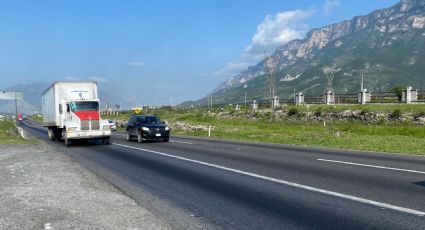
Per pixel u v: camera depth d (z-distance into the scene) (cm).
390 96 5022
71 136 2478
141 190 1019
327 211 755
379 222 675
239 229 667
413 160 1487
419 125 3503
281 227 668
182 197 923
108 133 2566
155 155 1847
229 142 2578
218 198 900
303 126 3984
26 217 734
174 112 8588
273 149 2016
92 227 668
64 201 870
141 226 675
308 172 1214
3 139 2936
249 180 1102
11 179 1171
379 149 1919
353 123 4091
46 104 3200
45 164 1510
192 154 1828
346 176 1126
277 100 6388
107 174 1302
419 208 755
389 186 970
